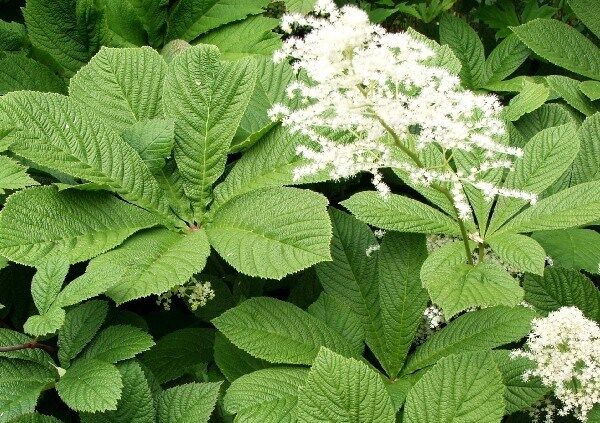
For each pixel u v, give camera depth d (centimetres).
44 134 92
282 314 89
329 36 71
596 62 124
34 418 76
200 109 100
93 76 106
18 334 84
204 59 101
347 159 82
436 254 88
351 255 98
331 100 77
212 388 82
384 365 92
